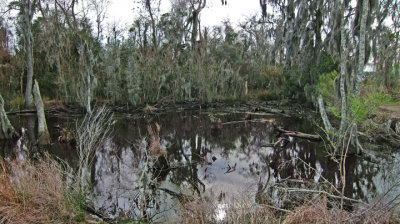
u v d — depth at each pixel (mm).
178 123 14898
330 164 7508
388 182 5641
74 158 7988
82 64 17281
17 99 18156
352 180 6266
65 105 18578
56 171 4449
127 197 5371
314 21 13945
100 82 20391
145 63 21469
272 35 22219
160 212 4703
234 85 23234
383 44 14344
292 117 16141
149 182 5945
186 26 23500
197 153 8930
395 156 7832
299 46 15734
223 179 6488
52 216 3684
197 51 21641
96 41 24219
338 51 9727
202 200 4488
